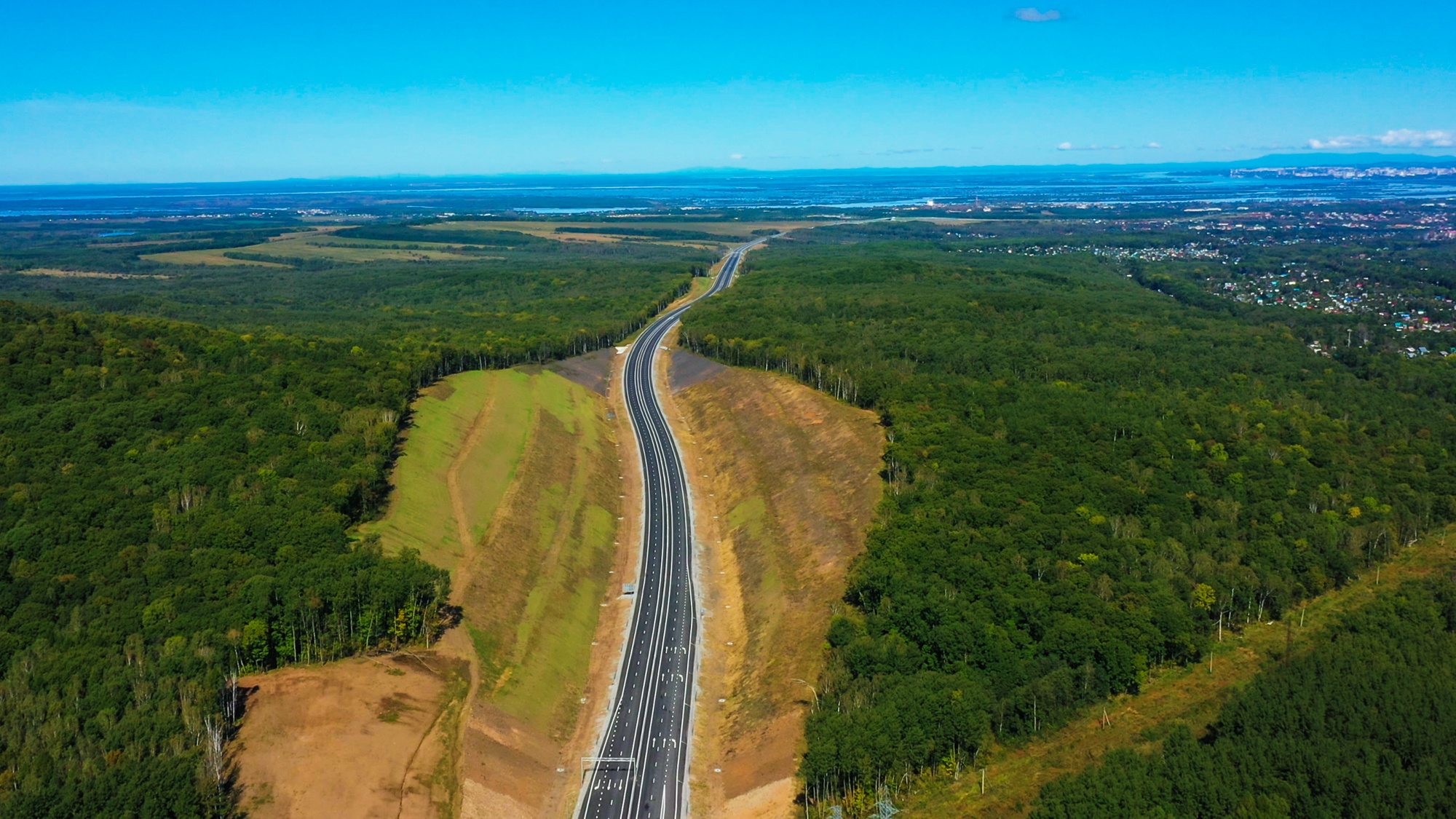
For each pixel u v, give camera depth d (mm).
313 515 154375
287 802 103438
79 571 134250
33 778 96188
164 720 106312
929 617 134375
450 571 160500
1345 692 110562
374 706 122188
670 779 122375
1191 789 97312
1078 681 126188
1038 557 149500
